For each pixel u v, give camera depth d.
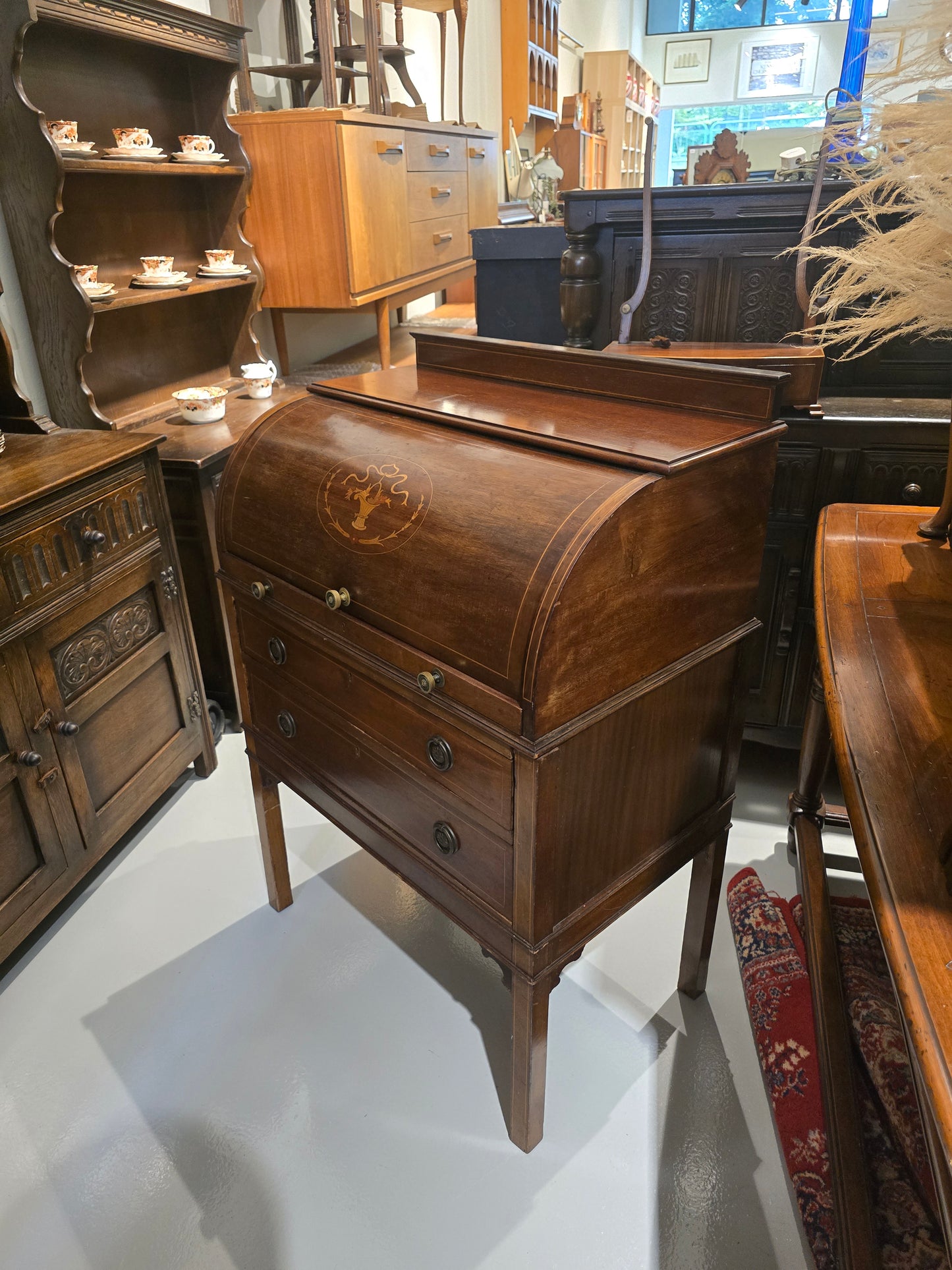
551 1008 1.69
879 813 0.86
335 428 1.41
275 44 3.27
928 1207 1.20
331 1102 1.51
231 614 1.61
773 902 1.83
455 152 3.75
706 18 12.20
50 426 2.03
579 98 7.14
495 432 1.20
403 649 1.16
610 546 1.00
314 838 2.18
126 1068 1.58
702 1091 1.53
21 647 1.63
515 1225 1.32
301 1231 1.31
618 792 1.20
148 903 1.98
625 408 1.29
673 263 2.22
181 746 2.26
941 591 1.29
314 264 2.88
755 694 2.27
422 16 4.50
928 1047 0.62
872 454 1.94
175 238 2.74
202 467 2.25
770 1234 1.31
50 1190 1.38
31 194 2.04
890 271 1.00
